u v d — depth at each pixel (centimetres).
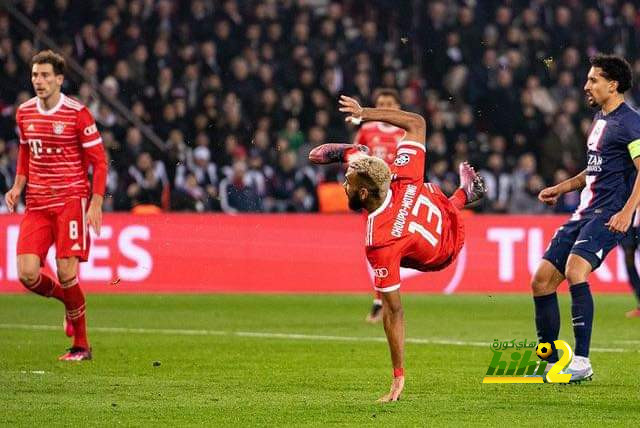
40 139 1986
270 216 3728
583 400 1571
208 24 4556
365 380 1784
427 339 2441
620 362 2034
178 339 2417
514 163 4416
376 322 2822
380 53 4591
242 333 2558
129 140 4078
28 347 2231
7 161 3972
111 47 4428
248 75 4428
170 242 3675
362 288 3741
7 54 4272
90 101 4200
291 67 4503
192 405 1519
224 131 4259
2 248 3603
